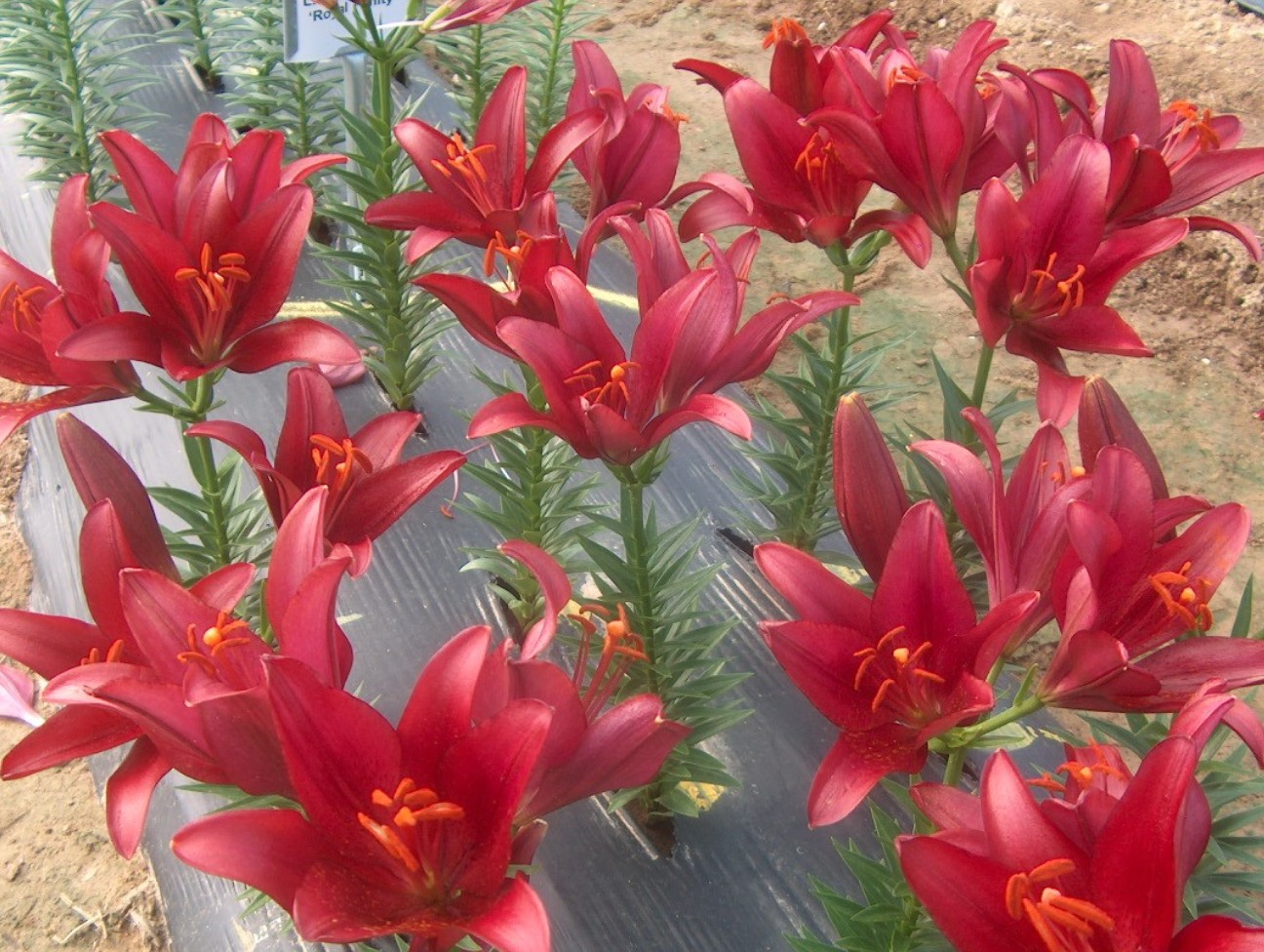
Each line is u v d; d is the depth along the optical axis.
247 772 0.44
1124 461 0.48
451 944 0.42
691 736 0.81
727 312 0.59
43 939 0.89
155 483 1.15
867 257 0.83
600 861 0.86
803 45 0.75
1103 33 2.04
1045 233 0.66
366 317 1.12
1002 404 0.88
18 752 0.51
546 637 0.47
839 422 0.55
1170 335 1.53
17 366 0.65
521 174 0.75
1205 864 0.67
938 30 2.08
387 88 1.00
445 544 1.08
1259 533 1.30
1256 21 2.05
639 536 0.70
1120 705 0.50
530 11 1.55
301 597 0.43
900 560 0.49
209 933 0.85
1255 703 1.13
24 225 1.44
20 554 1.15
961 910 0.41
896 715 0.52
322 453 0.62
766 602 1.06
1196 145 0.76
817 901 0.85
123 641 0.54
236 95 1.54
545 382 0.57
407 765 0.43
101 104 1.43
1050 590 0.53
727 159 1.80
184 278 0.61
